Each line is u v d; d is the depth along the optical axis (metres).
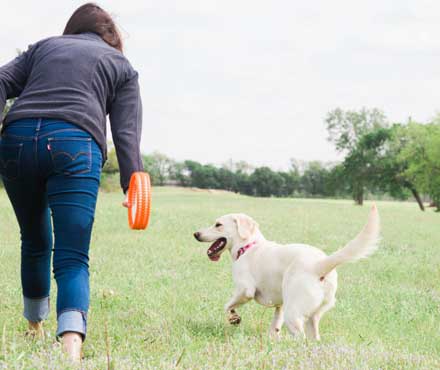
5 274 8.05
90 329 4.93
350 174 78.06
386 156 76.94
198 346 4.41
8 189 3.76
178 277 8.38
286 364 3.45
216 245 6.02
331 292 5.07
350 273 9.48
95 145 3.55
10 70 3.72
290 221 20.98
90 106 3.56
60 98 3.52
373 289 8.01
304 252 5.19
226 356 3.69
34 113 3.47
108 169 63.41
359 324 5.79
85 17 4.04
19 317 5.25
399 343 4.98
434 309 6.86
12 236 13.05
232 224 5.92
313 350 3.79
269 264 5.44
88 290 3.53
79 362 3.13
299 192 102.38
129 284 7.40
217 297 6.94
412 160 72.19
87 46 3.76
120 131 3.73
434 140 68.62
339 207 37.12
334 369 3.40
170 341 4.61
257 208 31.62
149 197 3.41
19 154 3.47
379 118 79.38
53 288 6.98
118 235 13.91
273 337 4.51
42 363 3.05
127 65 3.86
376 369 3.49
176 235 14.34
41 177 3.57
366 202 88.69
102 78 3.67
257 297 5.63
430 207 78.94
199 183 100.56
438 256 12.31
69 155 3.44
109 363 3.10
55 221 3.51
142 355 3.72
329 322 5.84
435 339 5.26
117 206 24.14
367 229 4.81
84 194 3.50
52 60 3.65
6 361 3.11
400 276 9.48
